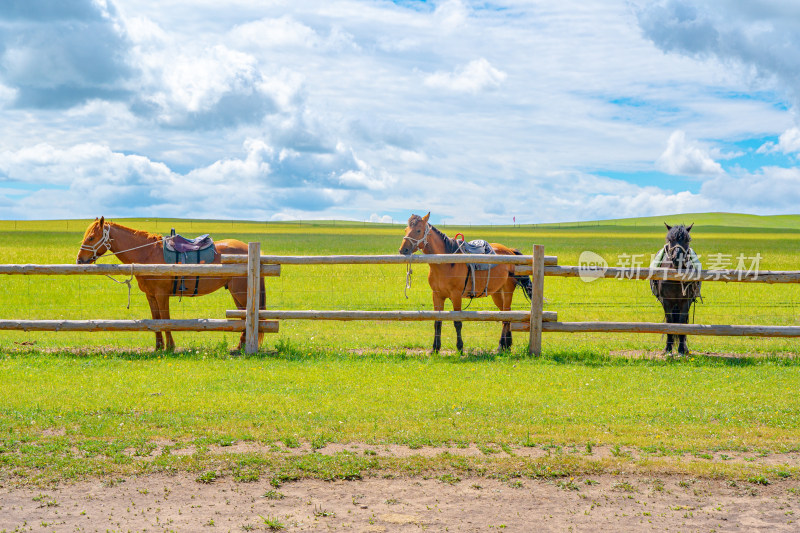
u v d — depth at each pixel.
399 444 6.12
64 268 11.16
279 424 6.63
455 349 12.14
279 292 21.19
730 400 7.86
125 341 12.90
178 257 11.73
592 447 6.06
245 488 5.08
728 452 6.01
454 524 4.47
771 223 172.00
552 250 55.00
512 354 11.12
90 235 11.40
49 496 4.88
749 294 21.81
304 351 11.20
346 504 4.80
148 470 5.37
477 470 5.45
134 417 6.86
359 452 5.86
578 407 7.47
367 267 31.31
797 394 8.18
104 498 4.86
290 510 4.68
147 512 4.62
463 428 6.57
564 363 10.41
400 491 5.04
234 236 89.50
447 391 8.23
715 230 133.88
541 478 5.31
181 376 9.01
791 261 38.75
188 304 19.23
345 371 9.48
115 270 11.16
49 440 6.05
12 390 8.02
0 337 13.26
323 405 7.45
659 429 6.63
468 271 11.77
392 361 10.39
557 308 18.42
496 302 13.60
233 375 9.12
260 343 11.56
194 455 5.68
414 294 21.03
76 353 11.08
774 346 12.54
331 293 21.00
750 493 5.05
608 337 13.87
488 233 118.12
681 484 5.20
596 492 5.05
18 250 39.94
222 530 4.35
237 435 6.25
